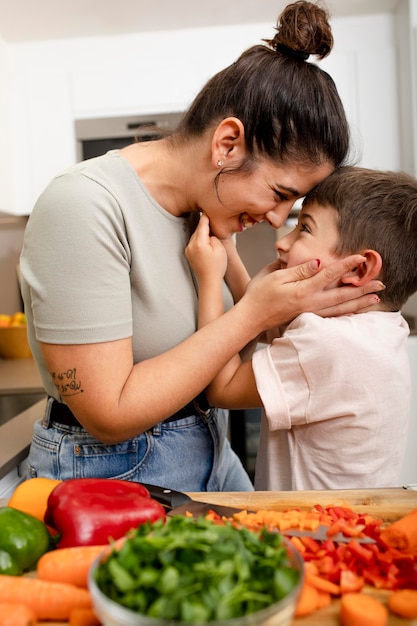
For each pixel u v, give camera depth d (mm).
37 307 721
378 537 566
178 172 831
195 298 900
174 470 861
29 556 537
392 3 2084
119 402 719
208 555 430
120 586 413
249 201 806
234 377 880
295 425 869
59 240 702
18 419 1227
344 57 2176
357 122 2191
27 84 2236
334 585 499
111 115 2232
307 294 801
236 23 2154
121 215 769
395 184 876
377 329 837
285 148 763
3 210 2084
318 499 684
